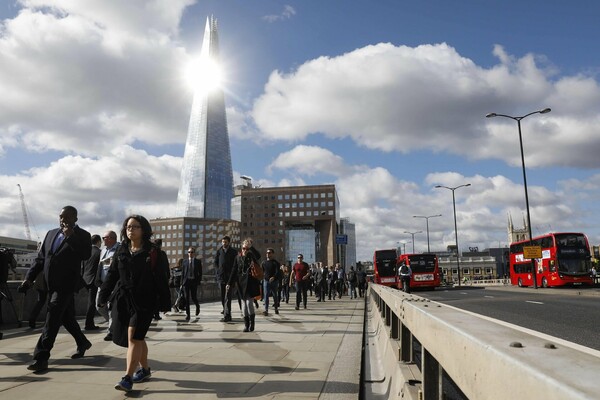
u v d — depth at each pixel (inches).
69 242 240.2
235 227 6761.8
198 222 6727.4
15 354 275.4
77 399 179.0
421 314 97.6
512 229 6294.3
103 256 388.2
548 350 44.8
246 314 398.6
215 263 495.8
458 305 703.7
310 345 315.6
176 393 188.9
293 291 1530.5
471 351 54.2
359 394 187.0
